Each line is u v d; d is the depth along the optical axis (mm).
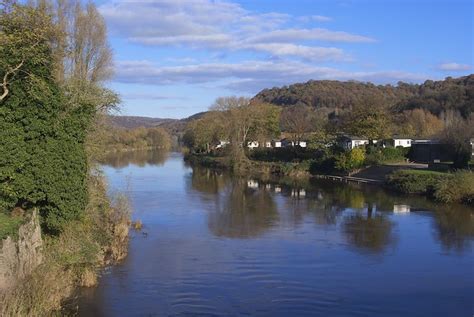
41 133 19344
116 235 27203
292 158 84125
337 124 92250
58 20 36781
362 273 22703
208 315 17469
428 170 59438
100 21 39375
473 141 64750
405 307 18625
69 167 20438
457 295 19953
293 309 18188
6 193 18438
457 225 33906
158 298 18969
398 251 26766
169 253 25672
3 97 18359
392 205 42656
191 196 47781
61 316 16594
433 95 141500
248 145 96250
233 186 57438
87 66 39469
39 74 19531
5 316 13414
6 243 15641
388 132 81125
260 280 21453
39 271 17781
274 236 30219
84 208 22484
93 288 19781
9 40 17562
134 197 46188
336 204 43250
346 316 17641
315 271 22922
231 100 99250
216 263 23922
